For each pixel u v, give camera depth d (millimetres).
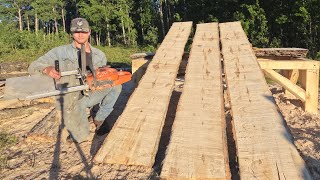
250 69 5156
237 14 22969
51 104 6324
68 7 49625
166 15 38188
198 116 4027
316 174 3484
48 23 51875
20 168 3779
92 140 4598
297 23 20734
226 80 4910
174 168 3195
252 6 22453
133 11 39594
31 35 28922
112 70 4270
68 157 4051
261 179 3004
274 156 3262
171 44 6449
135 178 3348
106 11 34531
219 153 3379
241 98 4375
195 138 3623
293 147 3387
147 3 36969
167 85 4879
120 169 3518
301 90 5945
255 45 21750
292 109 6164
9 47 26078
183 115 4055
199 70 5246
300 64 5867
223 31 6969
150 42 33938
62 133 4543
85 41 4148
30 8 47031
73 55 4242
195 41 6453
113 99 4613
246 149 3406
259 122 3820
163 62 5625
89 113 5891
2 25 30156
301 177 2986
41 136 4555
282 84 5992
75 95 4305
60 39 33500
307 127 5184
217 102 4324
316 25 18891
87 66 4090
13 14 45125
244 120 3893
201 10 29594
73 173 3605
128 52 26062
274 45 21141
